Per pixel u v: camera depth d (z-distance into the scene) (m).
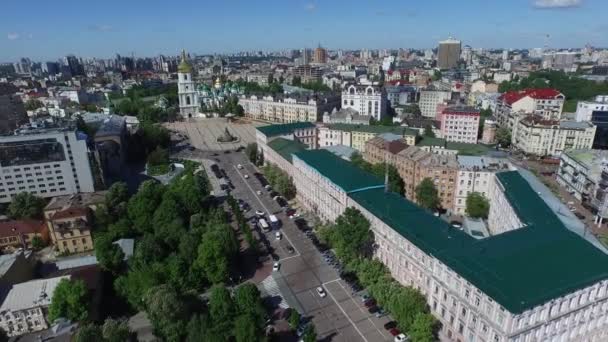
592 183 181.50
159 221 144.88
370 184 151.25
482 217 167.00
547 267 92.38
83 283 103.88
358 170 166.12
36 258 138.12
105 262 122.62
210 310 99.75
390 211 128.25
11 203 163.12
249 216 177.50
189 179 182.75
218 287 102.00
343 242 126.69
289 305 117.75
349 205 145.50
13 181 171.62
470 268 93.00
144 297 104.00
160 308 95.44
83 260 131.75
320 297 121.12
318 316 112.69
